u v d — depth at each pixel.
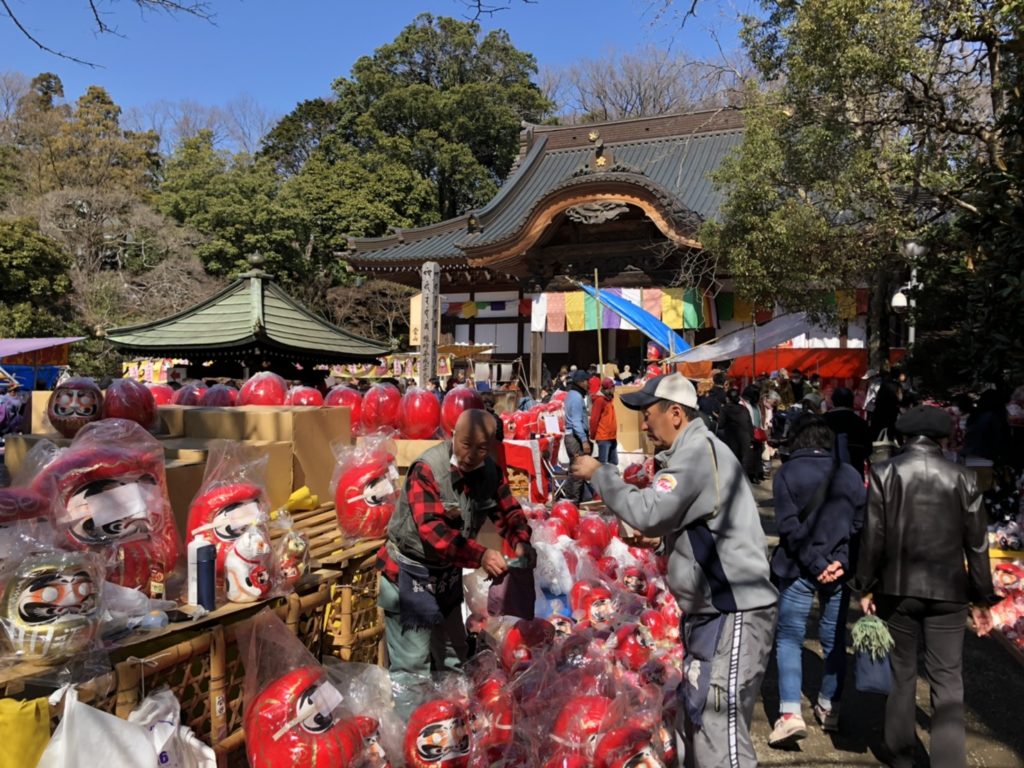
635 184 17.70
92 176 35.25
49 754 2.06
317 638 3.24
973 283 6.92
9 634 2.18
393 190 32.12
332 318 31.78
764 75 9.55
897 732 3.32
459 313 24.08
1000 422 6.65
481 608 4.16
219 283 30.25
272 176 34.69
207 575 2.70
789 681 3.68
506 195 25.16
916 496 3.17
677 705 3.14
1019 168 6.27
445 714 2.92
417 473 3.10
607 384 10.23
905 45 7.83
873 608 3.44
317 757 2.53
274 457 3.82
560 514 5.18
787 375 17.34
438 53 34.84
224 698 2.69
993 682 4.47
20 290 26.70
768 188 10.17
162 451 3.01
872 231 9.66
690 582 2.71
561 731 2.92
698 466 2.69
